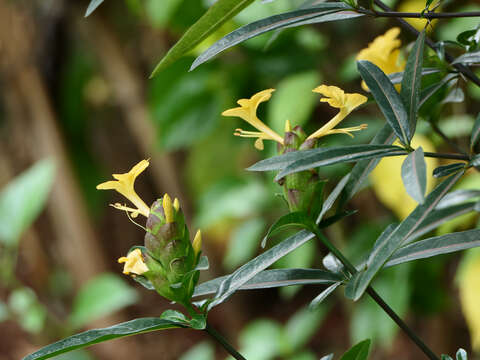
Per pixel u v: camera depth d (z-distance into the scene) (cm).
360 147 72
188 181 206
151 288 76
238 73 147
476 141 75
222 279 77
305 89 126
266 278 77
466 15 74
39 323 162
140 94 205
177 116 157
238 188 158
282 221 75
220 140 185
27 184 163
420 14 74
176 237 75
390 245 71
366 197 155
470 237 75
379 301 76
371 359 197
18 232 161
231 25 119
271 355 148
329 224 77
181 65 150
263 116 149
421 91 79
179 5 135
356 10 74
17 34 211
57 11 205
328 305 158
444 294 158
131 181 76
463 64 79
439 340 168
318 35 137
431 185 114
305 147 75
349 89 138
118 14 204
